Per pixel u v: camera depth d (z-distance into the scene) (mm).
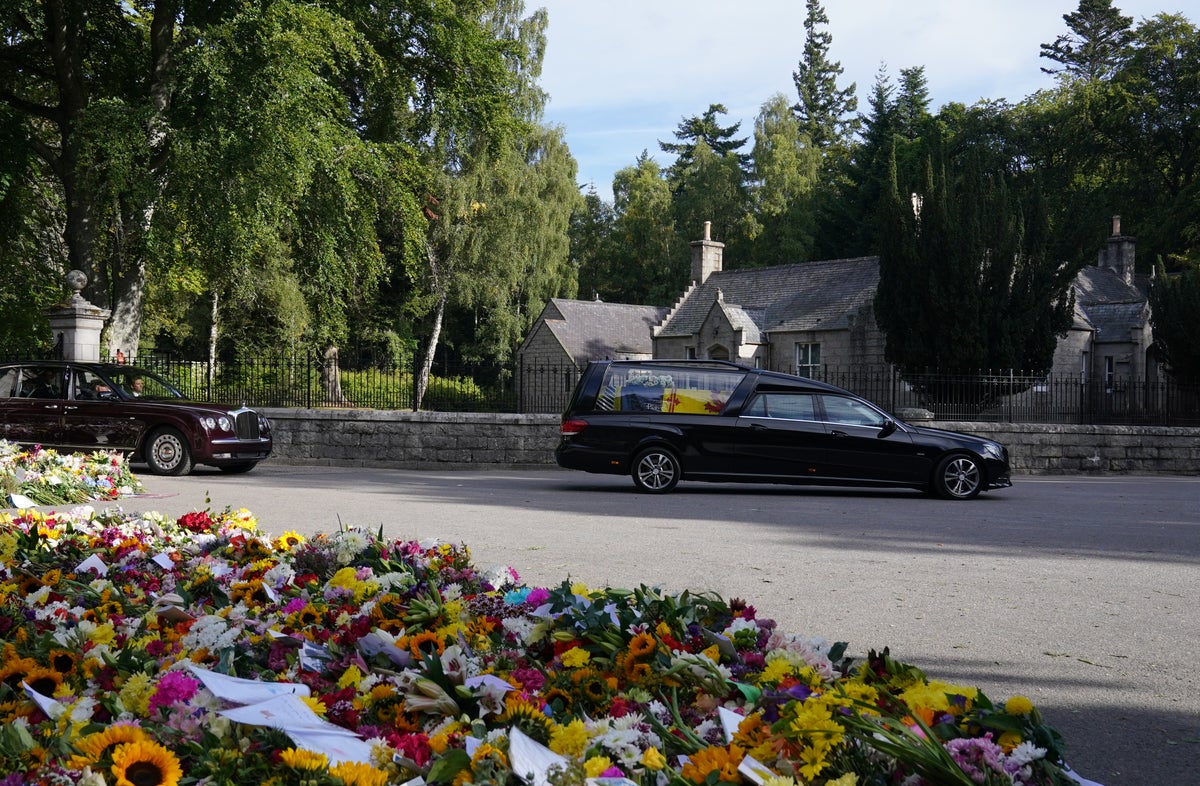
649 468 13711
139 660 3137
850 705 2443
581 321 49719
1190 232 44500
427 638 3307
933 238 27297
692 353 43312
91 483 11617
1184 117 48312
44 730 2420
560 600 3791
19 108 23594
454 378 20422
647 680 2996
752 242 63219
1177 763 3516
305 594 4516
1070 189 49094
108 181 20594
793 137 64312
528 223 45375
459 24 23938
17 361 16156
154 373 16703
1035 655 4941
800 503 12430
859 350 37719
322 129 20672
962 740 2338
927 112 65625
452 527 9250
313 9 20328
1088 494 14508
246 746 2297
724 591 6301
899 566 7457
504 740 2283
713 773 2219
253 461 16094
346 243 23422
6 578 4625
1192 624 5672
